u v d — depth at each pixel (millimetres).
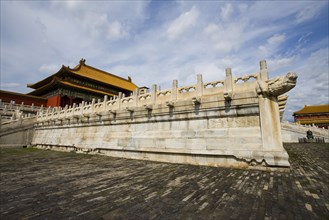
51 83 47312
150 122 15539
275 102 10555
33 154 20656
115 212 5176
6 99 44969
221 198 6074
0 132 29641
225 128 11883
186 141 13211
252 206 5371
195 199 6047
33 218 4891
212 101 12414
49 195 6719
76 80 52719
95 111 20984
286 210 5059
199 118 13047
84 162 14539
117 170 11156
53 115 29109
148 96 16344
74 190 7277
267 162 10055
